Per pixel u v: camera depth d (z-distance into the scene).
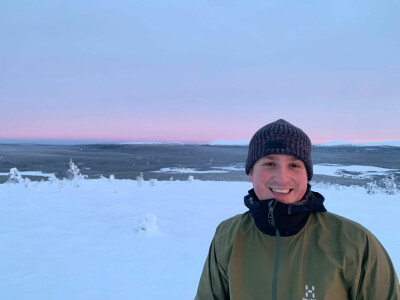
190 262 4.44
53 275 3.92
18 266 4.20
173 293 3.46
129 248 5.04
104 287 3.59
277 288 1.15
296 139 1.28
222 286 1.41
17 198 9.78
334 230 1.17
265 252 1.22
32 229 6.10
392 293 1.07
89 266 4.24
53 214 7.51
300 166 1.29
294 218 1.17
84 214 7.55
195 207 8.72
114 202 9.35
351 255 1.09
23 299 3.27
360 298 1.09
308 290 1.09
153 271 4.09
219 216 7.55
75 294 3.40
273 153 1.26
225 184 15.01
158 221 6.89
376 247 1.11
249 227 1.33
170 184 14.53
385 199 11.02
